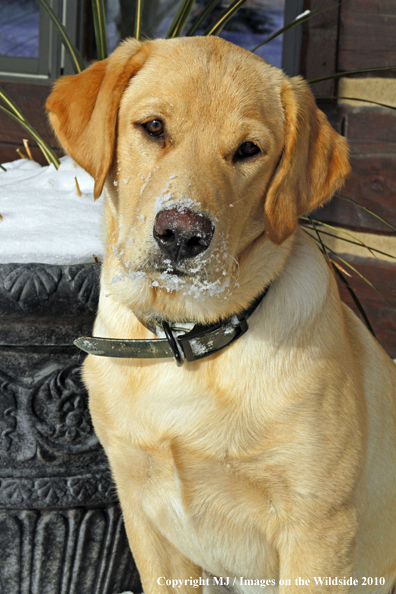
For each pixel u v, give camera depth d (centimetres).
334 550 155
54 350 184
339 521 155
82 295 177
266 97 158
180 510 166
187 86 150
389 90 320
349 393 160
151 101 151
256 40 380
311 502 153
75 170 243
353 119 333
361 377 176
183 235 131
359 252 336
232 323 155
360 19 326
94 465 193
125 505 176
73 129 165
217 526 165
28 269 173
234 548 168
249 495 158
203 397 155
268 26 377
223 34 384
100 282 178
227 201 143
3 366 182
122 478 172
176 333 162
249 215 157
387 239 325
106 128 157
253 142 152
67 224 195
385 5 317
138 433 161
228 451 153
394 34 316
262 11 376
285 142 161
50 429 187
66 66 384
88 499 191
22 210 202
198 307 155
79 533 194
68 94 168
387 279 327
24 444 186
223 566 178
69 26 383
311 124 166
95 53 399
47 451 188
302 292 161
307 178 164
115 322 170
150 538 178
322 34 338
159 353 158
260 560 169
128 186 154
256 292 157
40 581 195
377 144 325
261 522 161
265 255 159
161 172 141
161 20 397
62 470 190
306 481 152
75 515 192
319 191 166
